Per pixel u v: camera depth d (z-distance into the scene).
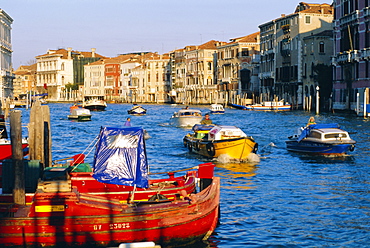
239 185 23.06
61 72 181.88
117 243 14.77
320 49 87.62
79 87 178.50
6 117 66.44
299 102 92.12
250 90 116.56
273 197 20.75
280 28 99.69
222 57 125.44
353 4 68.44
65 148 36.59
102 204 14.84
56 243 14.52
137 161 17.08
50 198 14.41
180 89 144.00
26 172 16.36
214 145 29.98
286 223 17.38
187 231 15.33
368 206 19.33
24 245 14.40
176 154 32.78
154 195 16.92
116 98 167.75
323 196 20.89
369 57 63.47
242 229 16.81
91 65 177.12
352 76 69.56
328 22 92.12
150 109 110.56
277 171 26.50
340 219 17.78
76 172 17.86
